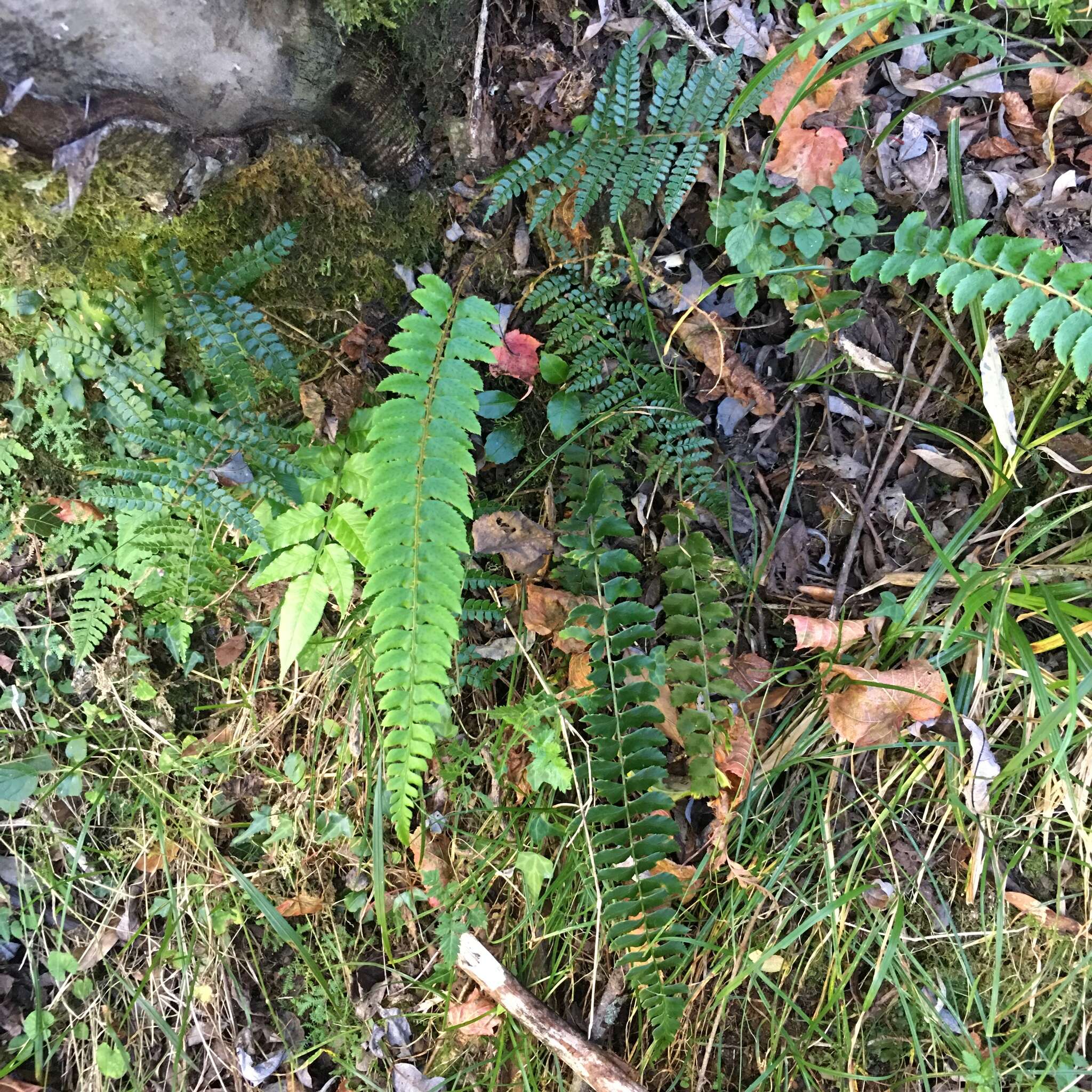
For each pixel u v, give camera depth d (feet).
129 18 1.85
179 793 2.58
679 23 2.27
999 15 2.32
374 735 2.49
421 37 2.15
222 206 2.14
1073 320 2.07
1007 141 2.35
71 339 2.17
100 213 2.02
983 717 2.40
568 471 2.35
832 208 2.30
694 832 2.52
